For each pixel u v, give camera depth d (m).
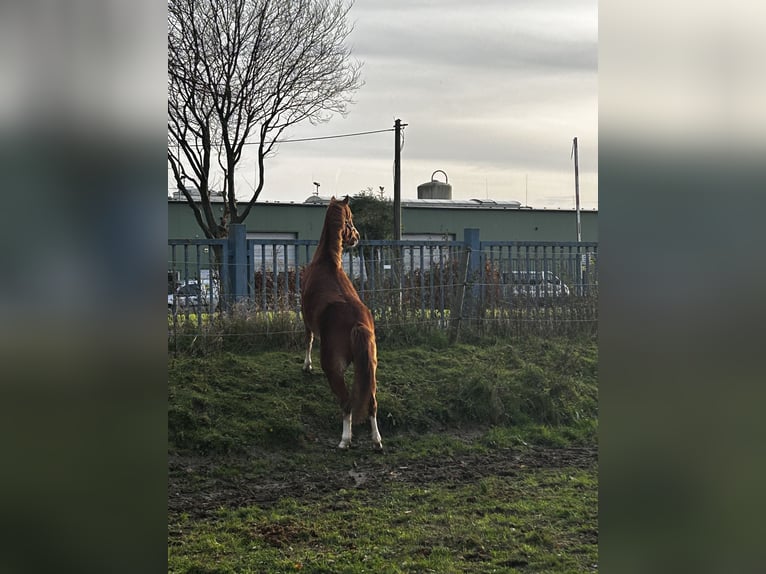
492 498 6.77
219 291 10.34
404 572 5.08
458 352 10.73
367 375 8.05
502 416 9.16
